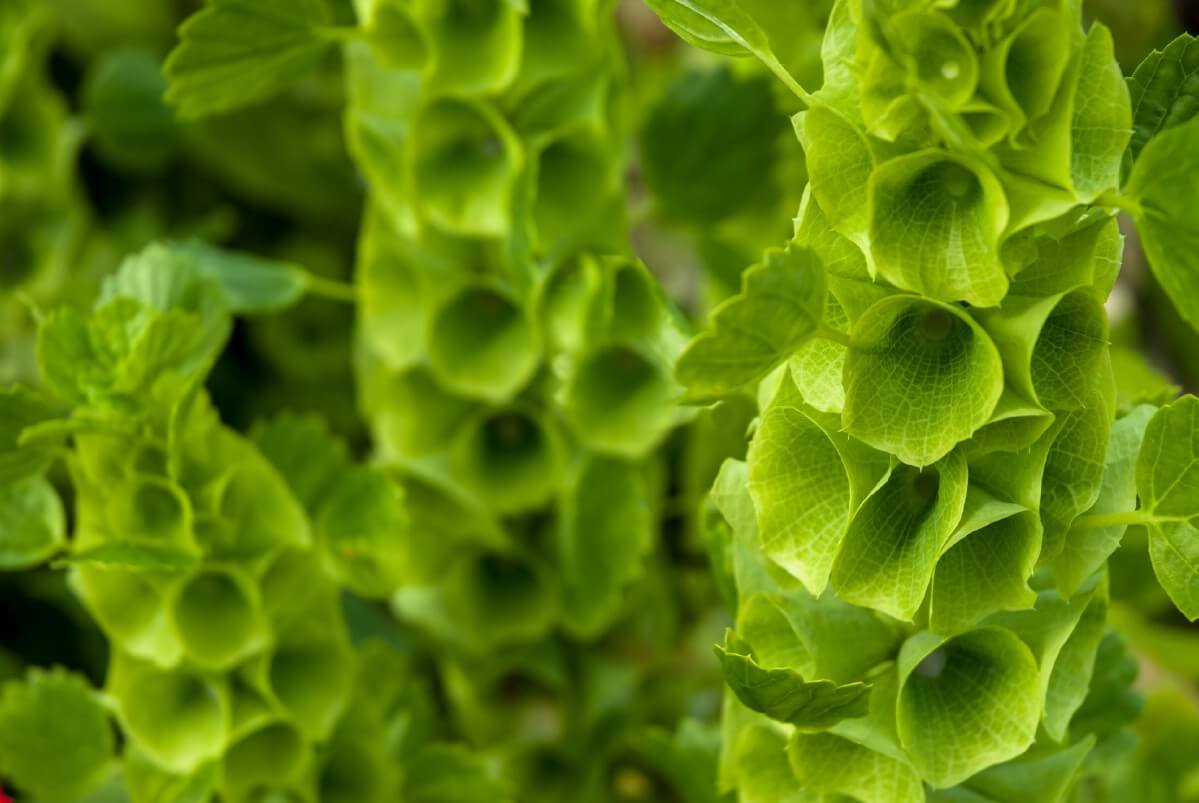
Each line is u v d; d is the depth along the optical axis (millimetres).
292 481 951
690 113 1028
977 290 749
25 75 1118
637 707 1045
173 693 910
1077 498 776
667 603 1049
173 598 887
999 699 794
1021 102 742
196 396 881
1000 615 794
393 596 1037
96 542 882
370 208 996
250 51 917
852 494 767
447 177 963
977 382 756
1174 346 1190
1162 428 775
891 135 742
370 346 1015
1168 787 1026
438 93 939
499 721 1049
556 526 1024
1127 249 1195
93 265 1152
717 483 804
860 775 802
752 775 821
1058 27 733
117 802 935
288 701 915
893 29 735
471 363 993
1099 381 767
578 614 1026
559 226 964
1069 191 741
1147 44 1161
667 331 874
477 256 985
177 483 871
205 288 915
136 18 1176
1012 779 812
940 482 772
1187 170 741
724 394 751
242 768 914
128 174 1184
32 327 1131
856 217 754
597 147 960
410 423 1009
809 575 776
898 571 776
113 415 865
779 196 1042
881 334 759
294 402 1162
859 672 802
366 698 939
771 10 1003
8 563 909
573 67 946
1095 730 863
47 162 1128
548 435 1002
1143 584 1001
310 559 910
